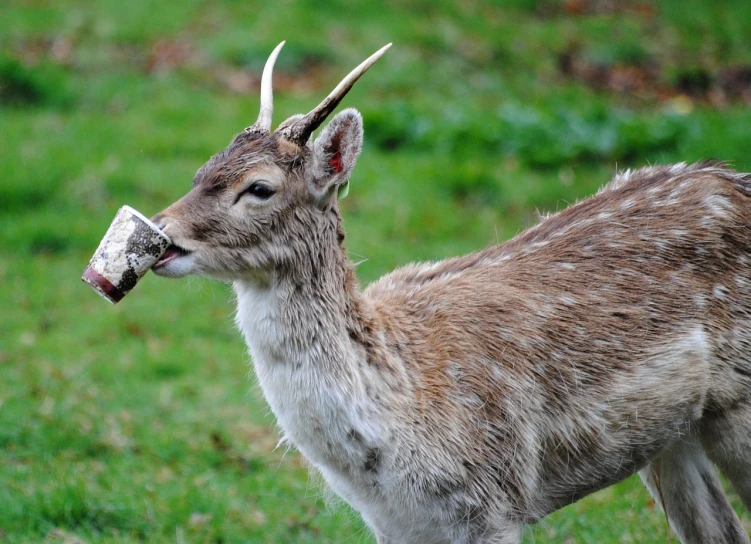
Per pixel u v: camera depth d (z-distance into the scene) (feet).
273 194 24.50
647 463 27.27
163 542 30.78
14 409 37.65
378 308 25.76
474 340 25.54
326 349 24.41
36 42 73.67
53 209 54.65
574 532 32.04
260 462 36.42
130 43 73.77
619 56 80.89
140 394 40.55
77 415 37.83
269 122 25.96
